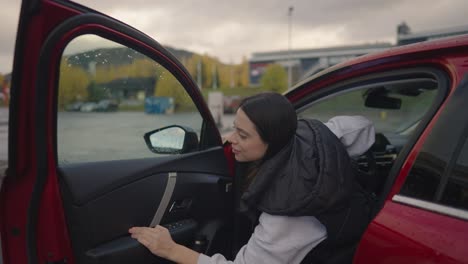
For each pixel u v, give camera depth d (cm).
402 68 144
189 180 165
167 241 137
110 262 134
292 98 187
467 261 93
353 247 132
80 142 135
